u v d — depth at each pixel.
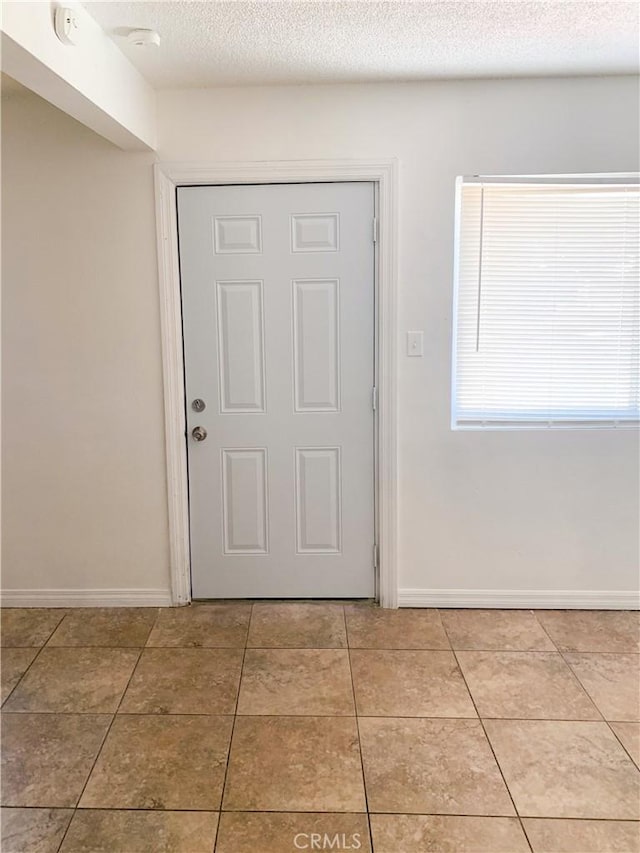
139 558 3.07
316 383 2.96
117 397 2.96
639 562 3.03
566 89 2.73
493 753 2.06
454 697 2.36
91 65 2.08
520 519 3.01
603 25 2.19
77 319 2.92
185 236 2.87
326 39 2.28
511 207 2.87
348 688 2.41
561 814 1.82
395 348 2.89
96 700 2.35
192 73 2.59
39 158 2.81
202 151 2.80
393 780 1.95
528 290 2.93
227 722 2.22
